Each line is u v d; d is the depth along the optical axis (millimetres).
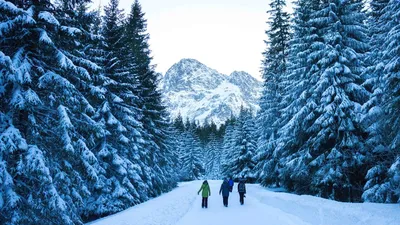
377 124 12859
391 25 14008
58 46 10828
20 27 9000
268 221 11008
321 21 17969
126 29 28281
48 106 10383
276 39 27156
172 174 38094
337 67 16109
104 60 17875
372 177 13977
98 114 17125
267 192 20844
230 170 44844
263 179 26844
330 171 15367
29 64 8805
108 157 17375
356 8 17984
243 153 42750
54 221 9633
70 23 11164
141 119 26078
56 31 9930
